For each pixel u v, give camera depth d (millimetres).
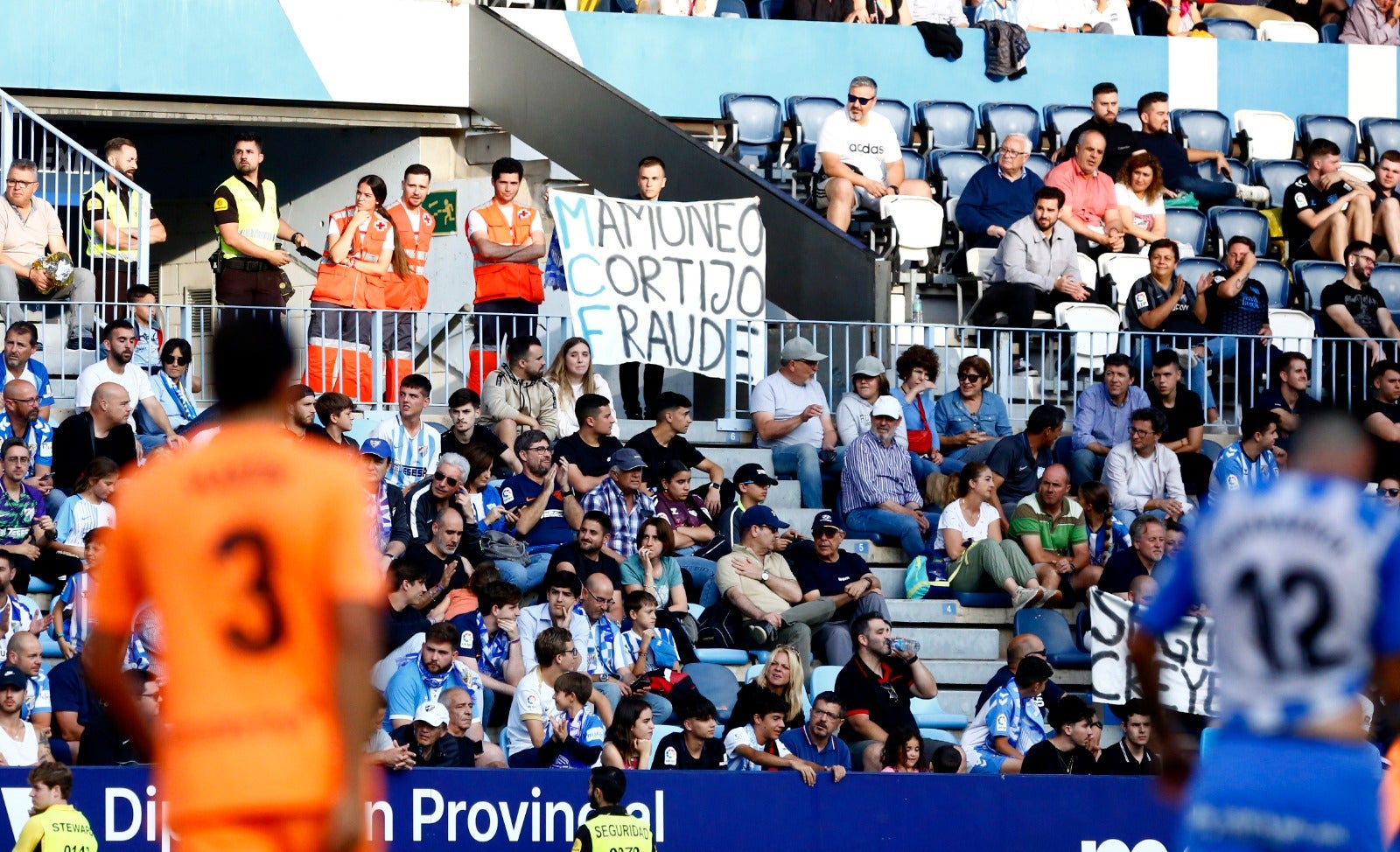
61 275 47219
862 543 45188
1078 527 44688
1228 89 70938
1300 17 76375
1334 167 61562
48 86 57469
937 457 47969
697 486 45750
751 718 36594
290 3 59781
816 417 47969
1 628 36562
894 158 57938
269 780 15258
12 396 42250
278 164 65438
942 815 35844
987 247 56375
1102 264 55594
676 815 34500
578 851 32531
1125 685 38562
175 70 58781
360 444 43438
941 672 42750
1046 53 69000
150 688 33594
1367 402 49188
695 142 53344
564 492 42688
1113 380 48344
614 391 53500
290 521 15406
